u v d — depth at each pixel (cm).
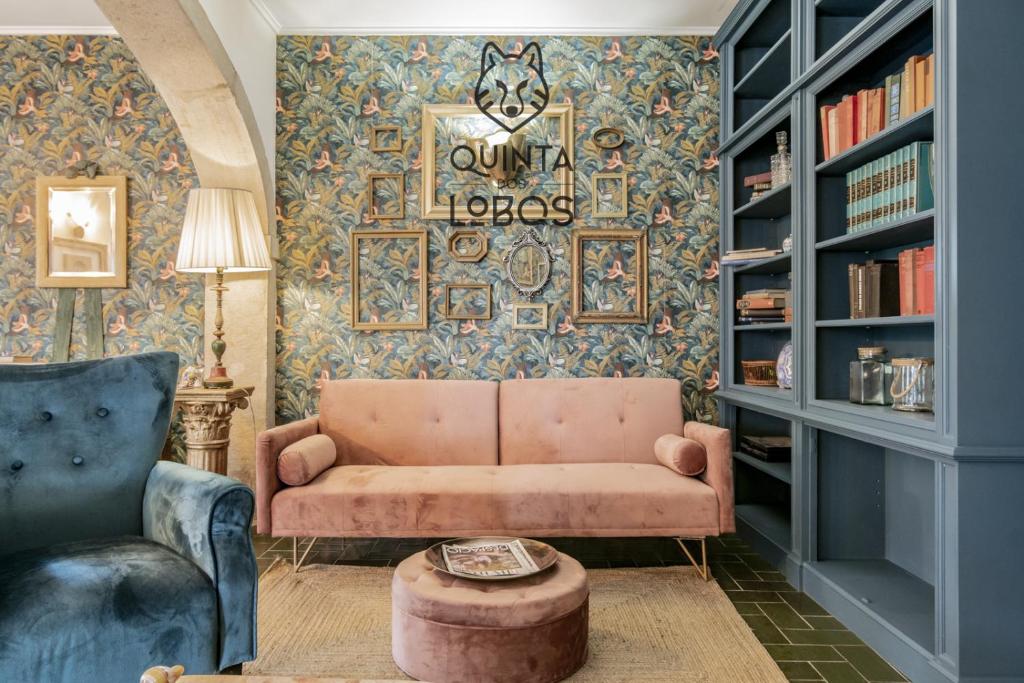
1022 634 178
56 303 373
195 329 370
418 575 198
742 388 344
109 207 372
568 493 269
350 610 245
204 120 330
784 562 284
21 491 179
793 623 236
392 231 367
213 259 304
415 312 370
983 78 180
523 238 368
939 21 186
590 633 225
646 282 369
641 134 372
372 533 270
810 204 264
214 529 161
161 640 146
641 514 269
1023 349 179
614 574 285
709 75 373
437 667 181
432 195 368
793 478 278
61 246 371
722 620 236
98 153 373
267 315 358
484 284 368
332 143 371
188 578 156
